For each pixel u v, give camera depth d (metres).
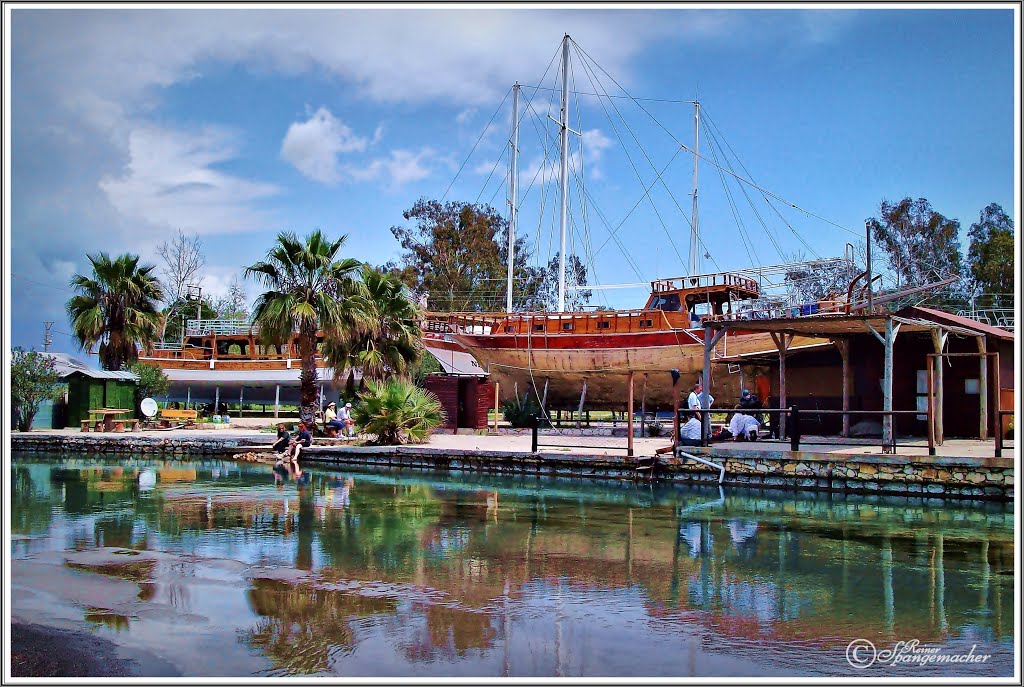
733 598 9.18
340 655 7.30
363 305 28.22
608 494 17.75
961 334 19.86
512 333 37.84
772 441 21.27
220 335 46.31
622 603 8.98
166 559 11.00
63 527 13.44
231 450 27.22
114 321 34.97
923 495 16.55
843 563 10.93
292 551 11.55
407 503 16.33
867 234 21.34
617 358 35.56
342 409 28.59
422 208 59.91
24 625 8.10
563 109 40.31
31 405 32.22
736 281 33.31
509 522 14.07
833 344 23.20
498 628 8.07
